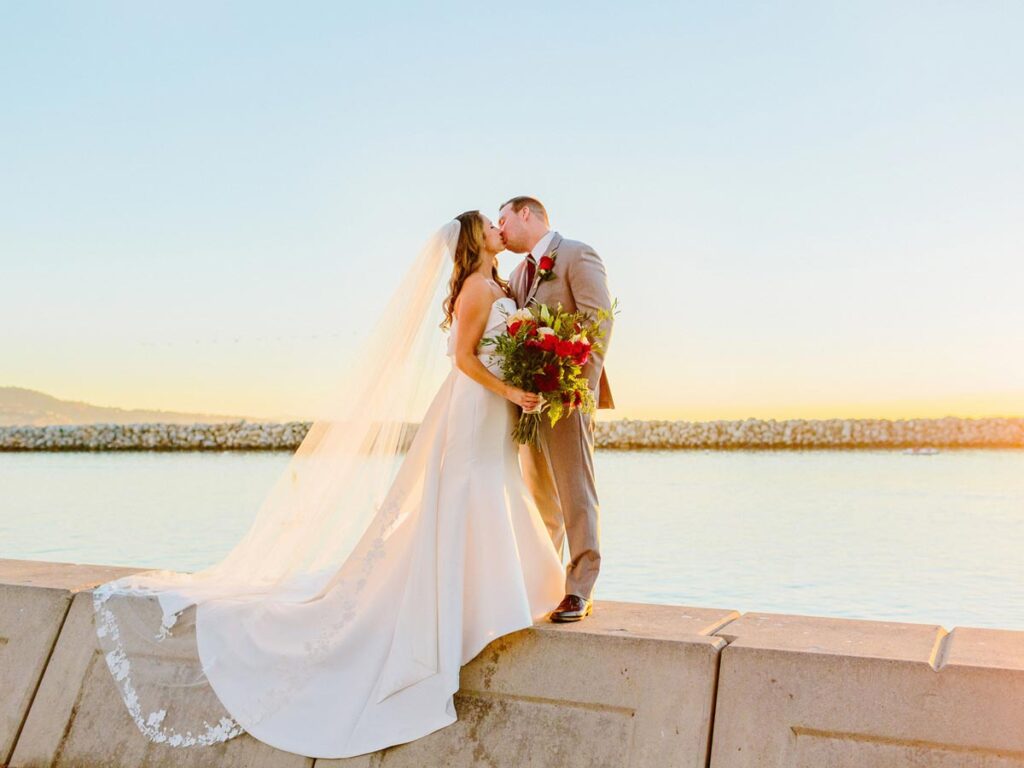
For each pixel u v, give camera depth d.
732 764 2.90
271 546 3.86
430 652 3.29
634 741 3.03
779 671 2.97
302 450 3.83
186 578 4.03
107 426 39.25
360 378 3.74
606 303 3.78
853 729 2.83
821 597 8.99
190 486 20.95
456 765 3.17
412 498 3.63
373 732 3.28
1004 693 2.72
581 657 3.22
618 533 13.55
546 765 3.09
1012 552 11.55
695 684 3.04
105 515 15.28
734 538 12.91
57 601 3.91
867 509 16.66
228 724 3.43
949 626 7.74
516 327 3.46
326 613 3.49
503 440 3.58
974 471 26.05
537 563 3.60
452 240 3.69
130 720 3.57
